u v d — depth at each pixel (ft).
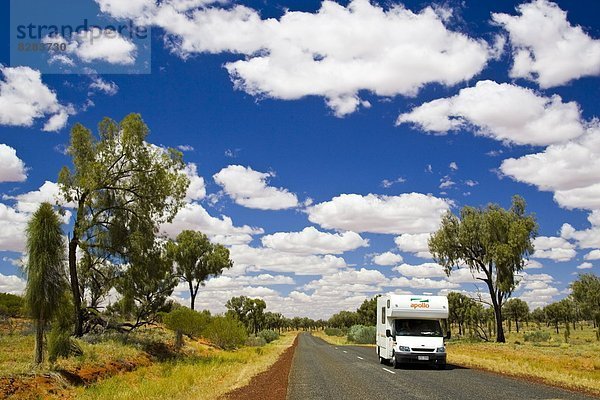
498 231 166.81
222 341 155.43
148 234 102.89
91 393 53.16
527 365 79.15
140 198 101.14
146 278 106.01
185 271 190.70
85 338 94.32
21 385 50.14
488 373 70.03
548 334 191.21
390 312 81.10
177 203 103.45
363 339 218.79
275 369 85.10
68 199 95.61
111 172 98.12
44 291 60.39
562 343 164.55
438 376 66.23
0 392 46.91
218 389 57.98
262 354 134.31
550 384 56.39
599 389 51.67
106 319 112.37
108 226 100.53
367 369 78.02
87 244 96.89
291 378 68.49
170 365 84.84
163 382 61.52
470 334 195.42
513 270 166.09
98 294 106.22
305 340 281.33
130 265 103.55
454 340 191.42
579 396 46.55
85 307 100.83
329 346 184.75
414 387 54.54
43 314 61.16
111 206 101.65
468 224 171.42
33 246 60.75
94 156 97.19
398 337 78.79
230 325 157.38
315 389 55.36
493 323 274.57
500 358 99.76
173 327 113.09
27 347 77.00
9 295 124.88
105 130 97.91
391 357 82.48
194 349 124.36
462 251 174.50
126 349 87.20
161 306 119.34
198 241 195.52
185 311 116.88
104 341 94.17
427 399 45.68
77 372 61.82
